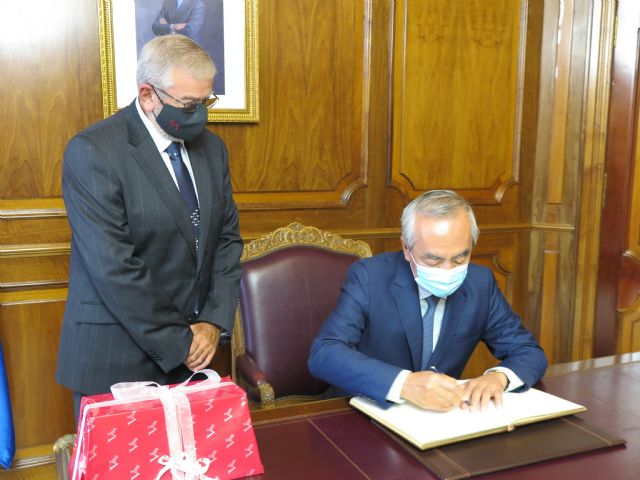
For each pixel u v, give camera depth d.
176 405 1.02
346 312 1.64
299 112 2.85
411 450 1.16
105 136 1.68
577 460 1.13
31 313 2.51
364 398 1.39
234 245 1.97
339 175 2.98
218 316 1.84
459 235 1.45
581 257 3.33
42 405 2.57
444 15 3.10
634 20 3.07
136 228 1.71
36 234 2.49
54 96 2.44
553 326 3.47
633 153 3.15
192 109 1.70
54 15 2.40
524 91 3.33
